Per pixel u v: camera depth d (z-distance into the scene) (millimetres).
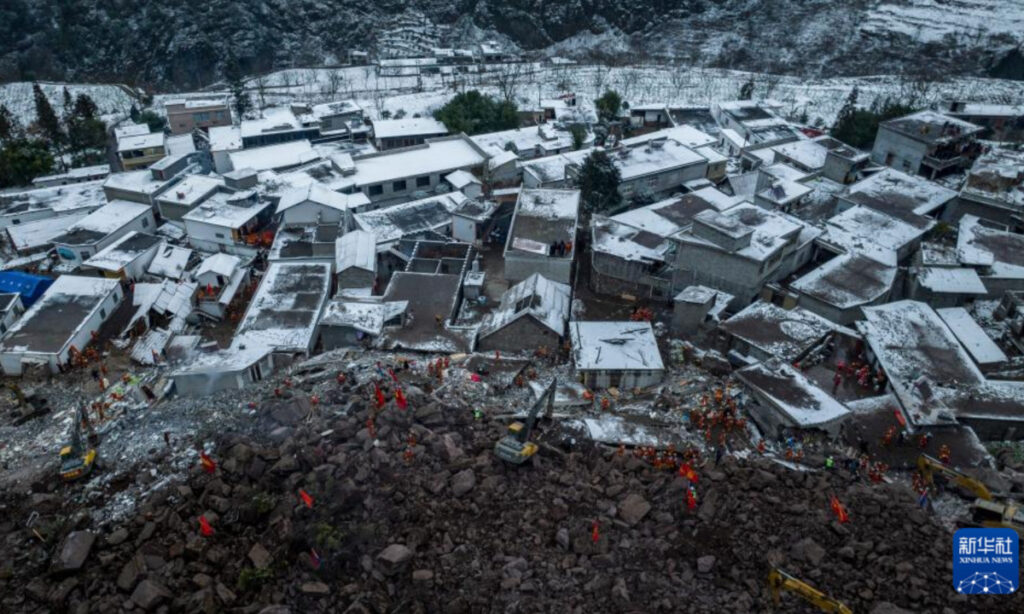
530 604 28094
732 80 141000
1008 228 65750
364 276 60250
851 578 28859
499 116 104688
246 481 34844
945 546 30297
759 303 52500
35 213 77000
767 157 88500
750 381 41875
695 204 69625
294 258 64562
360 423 38625
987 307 54188
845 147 82625
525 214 65688
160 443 39312
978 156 78500
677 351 49938
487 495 33750
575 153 88125
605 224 65000
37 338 53000
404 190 82000
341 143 102000
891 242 60750
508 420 40406
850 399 43562
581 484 34375
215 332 58938
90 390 49219
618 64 162375
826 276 55625
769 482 34562
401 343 51750
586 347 47625
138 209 75312
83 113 116125
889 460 37531
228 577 29562
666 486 34375
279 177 79062
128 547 31000
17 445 42344
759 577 29250
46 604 28516
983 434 40875
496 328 50750
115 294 60688
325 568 29844
